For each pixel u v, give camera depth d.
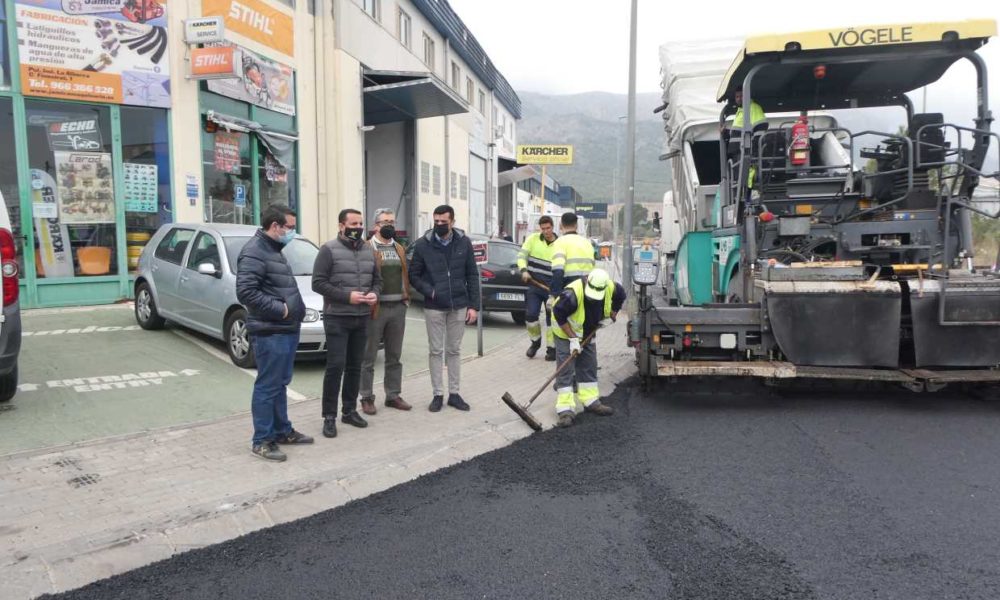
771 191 6.92
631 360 9.06
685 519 4.09
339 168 16.03
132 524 3.86
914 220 6.38
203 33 11.51
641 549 3.72
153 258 9.39
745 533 3.89
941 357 5.98
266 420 5.04
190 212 11.90
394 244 6.39
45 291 10.45
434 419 6.20
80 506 4.13
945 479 4.64
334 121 15.91
